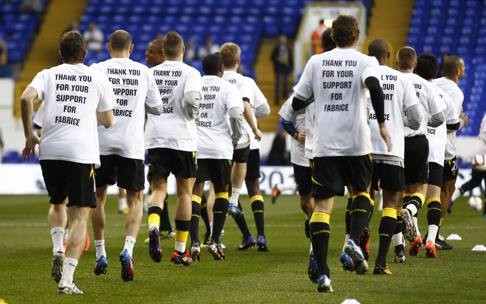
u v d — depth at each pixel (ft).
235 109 90.48
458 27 278.87
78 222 68.23
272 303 62.64
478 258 90.79
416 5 286.66
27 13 296.71
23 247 103.24
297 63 256.73
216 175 91.66
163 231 119.75
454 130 94.99
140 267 84.17
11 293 67.97
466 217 150.51
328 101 67.36
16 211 164.35
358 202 67.87
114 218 147.54
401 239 86.58
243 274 79.30
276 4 296.71
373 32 282.97
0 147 237.66
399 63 86.38
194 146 84.48
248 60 278.05
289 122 88.79
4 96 255.70
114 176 76.59
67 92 68.13
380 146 75.51
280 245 105.91
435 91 85.87
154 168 82.94
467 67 264.72
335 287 70.23
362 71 66.90
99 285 72.18
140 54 286.87
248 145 99.60
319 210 67.21
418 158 85.92
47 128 67.92
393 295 66.18
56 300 64.64
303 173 93.25
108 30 294.05
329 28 80.89
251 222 141.28
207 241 104.88
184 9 298.97
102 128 76.07
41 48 287.69
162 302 63.62
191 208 86.69
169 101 83.76
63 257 70.38
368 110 76.18
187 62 266.36
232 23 292.61
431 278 75.41
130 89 76.69
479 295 66.33
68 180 67.92
